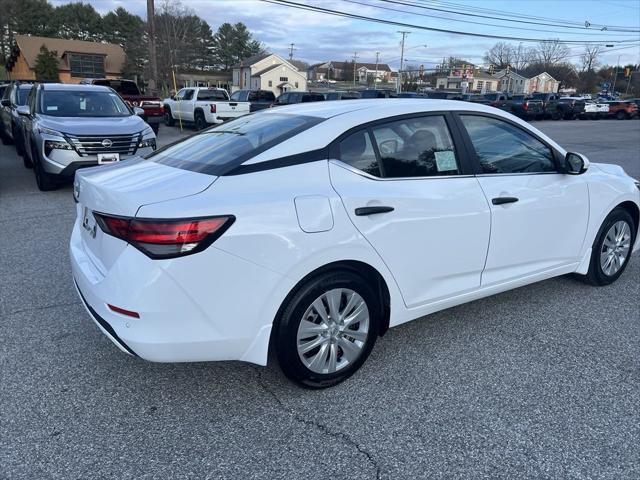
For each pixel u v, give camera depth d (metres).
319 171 2.88
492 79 97.38
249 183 2.70
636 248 4.85
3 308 4.11
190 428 2.73
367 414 2.85
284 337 2.82
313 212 2.75
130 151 8.46
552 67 99.81
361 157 3.04
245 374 3.24
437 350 3.54
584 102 36.59
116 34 85.75
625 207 4.67
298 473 2.42
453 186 3.35
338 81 119.56
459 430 2.72
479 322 3.97
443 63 103.12
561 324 3.94
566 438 2.65
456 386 3.12
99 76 57.34
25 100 12.75
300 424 2.77
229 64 94.75
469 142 3.51
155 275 2.46
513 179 3.69
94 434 2.67
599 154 14.69
